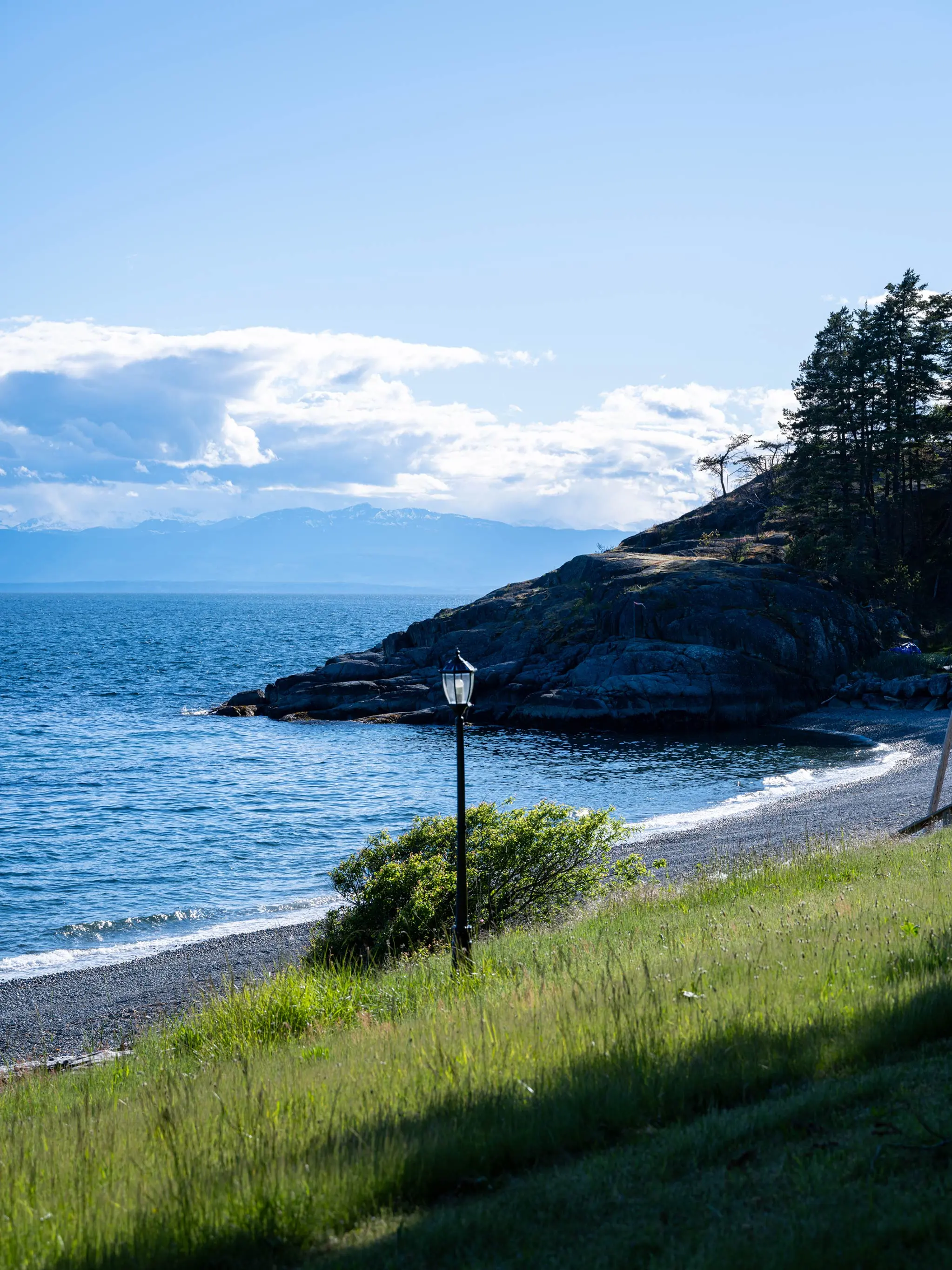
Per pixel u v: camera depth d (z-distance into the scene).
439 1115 6.38
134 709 76.75
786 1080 6.46
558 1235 4.78
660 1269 4.30
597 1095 6.29
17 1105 10.41
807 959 9.09
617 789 43.31
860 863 17.30
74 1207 5.71
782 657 65.00
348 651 143.12
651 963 10.11
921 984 7.68
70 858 32.53
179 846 34.25
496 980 11.52
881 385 83.31
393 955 16.06
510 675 67.12
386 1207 5.41
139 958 22.09
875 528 81.88
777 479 101.19
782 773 46.19
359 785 45.50
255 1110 7.04
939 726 56.66
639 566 77.31
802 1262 4.17
